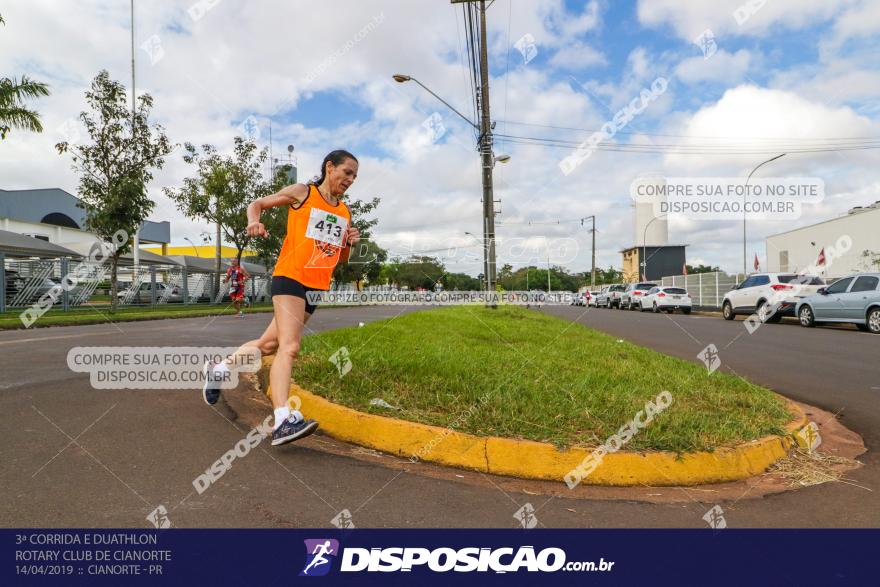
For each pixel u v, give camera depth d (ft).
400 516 8.22
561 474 10.05
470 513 8.46
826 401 17.74
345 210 11.24
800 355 28.94
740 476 10.49
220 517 7.77
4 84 42.88
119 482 8.63
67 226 114.21
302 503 8.41
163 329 33.40
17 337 26.78
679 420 12.00
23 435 10.43
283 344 10.52
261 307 76.69
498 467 10.24
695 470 10.21
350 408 11.96
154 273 69.56
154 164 50.08
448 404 12.66
